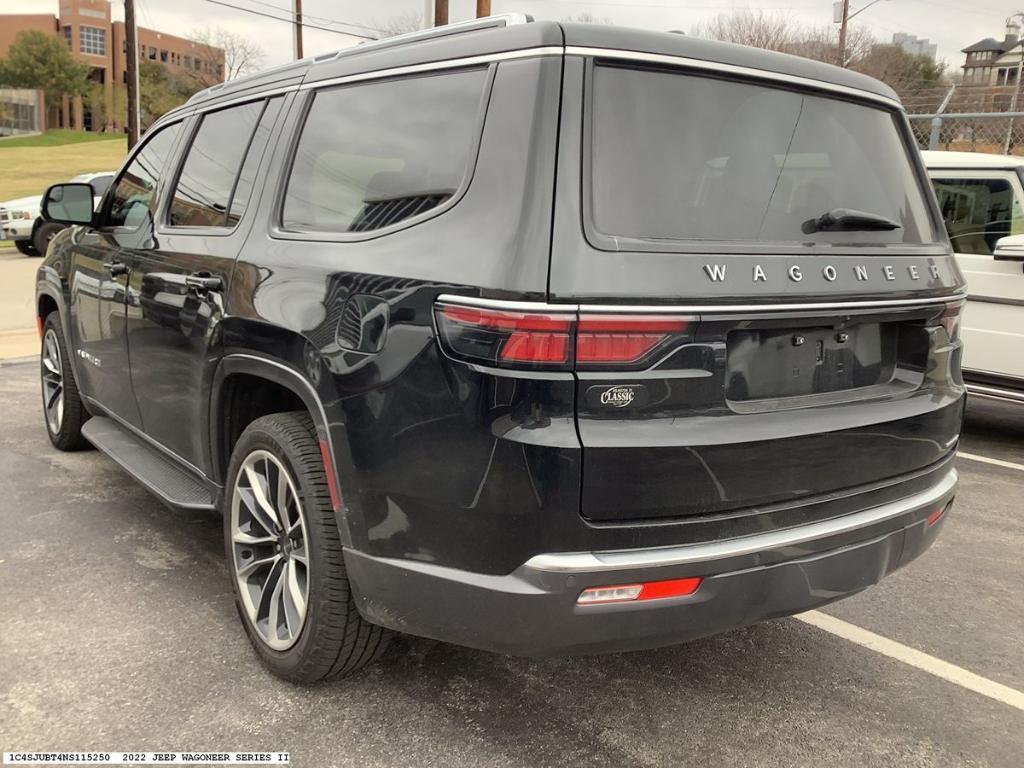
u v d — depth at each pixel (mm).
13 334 9523
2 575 3543
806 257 2381
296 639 2703
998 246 5699
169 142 3975
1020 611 3586
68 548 3836
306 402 2568
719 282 2174
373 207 2555
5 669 2836
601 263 2062
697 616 2201
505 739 2576
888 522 2520
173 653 2975
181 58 80688
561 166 2107
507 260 2068
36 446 5383
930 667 3102
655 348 2084
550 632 2115
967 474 5578
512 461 2045
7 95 84562
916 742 2637
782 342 2361
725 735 2641
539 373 2023
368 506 2363
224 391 3064
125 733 2529
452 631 2268
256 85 3379
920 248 2768
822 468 2367
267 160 3094
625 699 2822
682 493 2127
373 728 2604
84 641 3033
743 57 2469
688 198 2264
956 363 2898
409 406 2225
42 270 5195
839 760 2533
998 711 2824
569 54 2193
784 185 2479
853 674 3037
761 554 2232
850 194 2654
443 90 2461
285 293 2682
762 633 3336
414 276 2254
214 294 3070
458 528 2162
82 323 4508
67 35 102562
